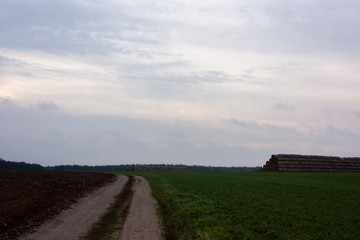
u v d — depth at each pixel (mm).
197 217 20406
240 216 20094
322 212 22109
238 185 41781
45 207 23750
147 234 16453
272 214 20938
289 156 94062
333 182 46625
